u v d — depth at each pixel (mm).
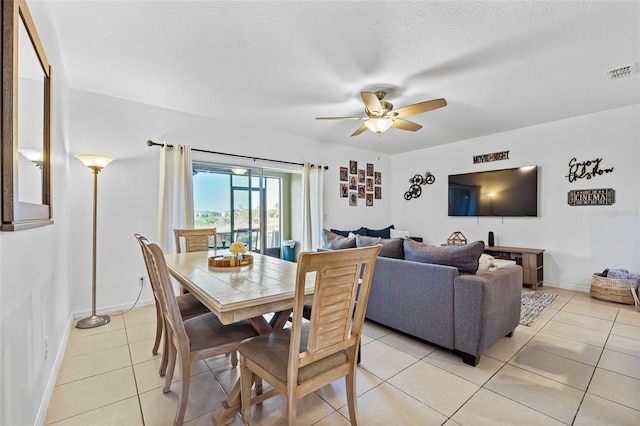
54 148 2064
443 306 2281
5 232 1074
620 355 2264
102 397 1769
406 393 1813
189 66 2617
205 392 1833
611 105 3574
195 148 3852
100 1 1820
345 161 5672
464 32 2129
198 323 1764
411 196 6137
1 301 1037
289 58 2480
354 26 2062
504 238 4762
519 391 1829
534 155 4395
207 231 3219
